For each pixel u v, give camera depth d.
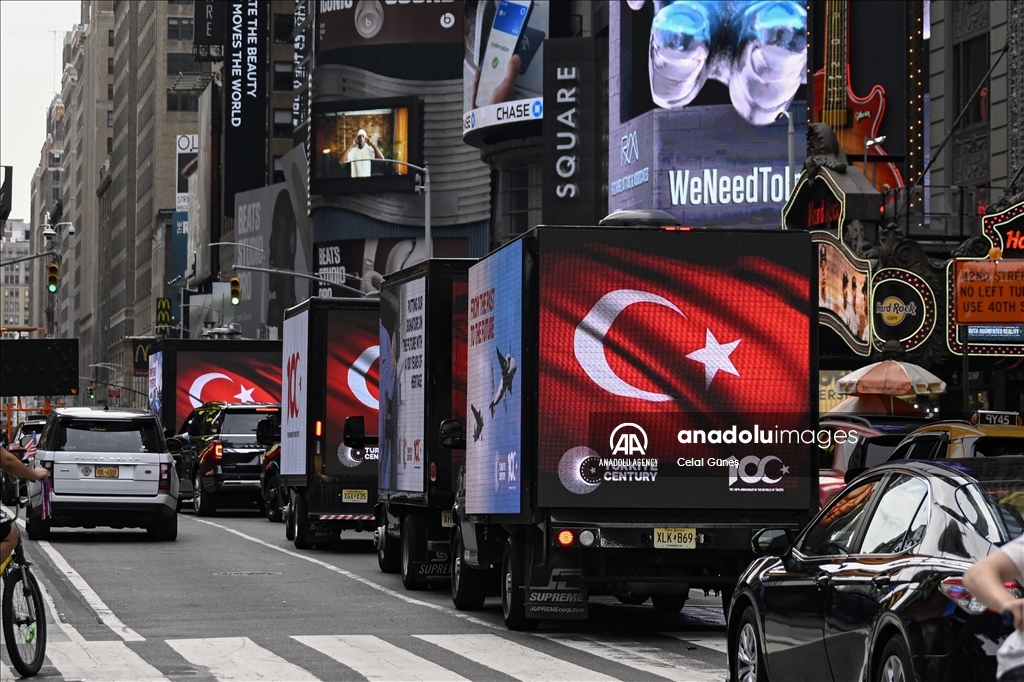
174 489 30.92
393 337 22.83
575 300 16.06
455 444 19.33
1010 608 5.03
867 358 36.16
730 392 16.19
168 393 45.00
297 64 156.38
